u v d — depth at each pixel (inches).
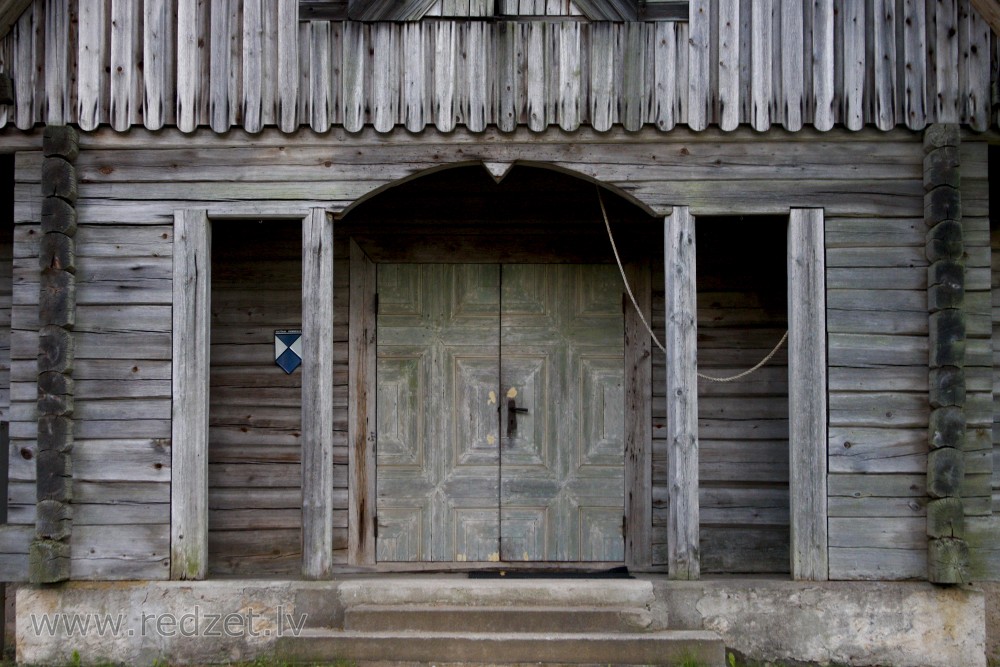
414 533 235.3
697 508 194.7
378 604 189.6
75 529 191.6
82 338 194.5
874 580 191.0
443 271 239.5
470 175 239.1
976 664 185.8
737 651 188.1
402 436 236.8
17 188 195.9
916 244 195.2
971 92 193.8
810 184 196.4
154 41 196.5
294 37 196.2
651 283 237.9
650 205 196.9
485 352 239.1
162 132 196.5
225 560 229.3
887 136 195.8
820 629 187.9
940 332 189.2
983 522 190.7
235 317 234.7
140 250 196.1
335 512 233.9
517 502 236.2
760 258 236.8
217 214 196.7
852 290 195.0
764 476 232.5
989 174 231.0
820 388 193.5
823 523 191.8
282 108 195.5
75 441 193.0
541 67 196.4
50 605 188.2
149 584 190.1
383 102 195.6
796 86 195.0
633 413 236.4
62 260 191.6
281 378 233.9
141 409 194.1
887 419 193.0
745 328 235.8
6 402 232.7
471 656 179.2
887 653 187.0
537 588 191.0
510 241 239.3
